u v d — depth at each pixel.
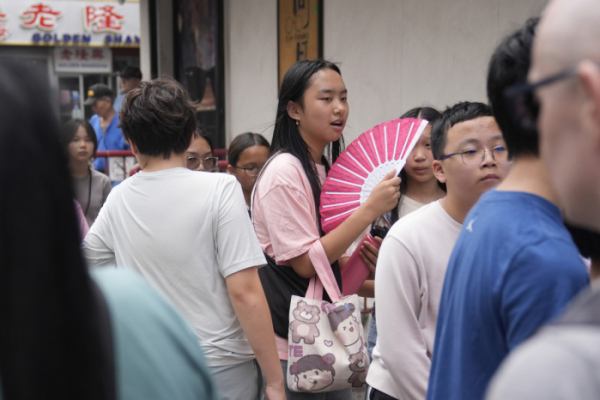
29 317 0.67
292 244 2.16
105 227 1.95
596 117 0.65
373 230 2.36
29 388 0.68
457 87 3.92
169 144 1.87
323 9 5.57
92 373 0.72
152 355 0.84
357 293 2.50
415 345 1.69
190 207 1.83
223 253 1.83
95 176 4.08
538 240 1.01
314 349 2.09
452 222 1.73
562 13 0.71
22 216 0.67
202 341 1.84
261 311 1.85
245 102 7.36
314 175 2.35
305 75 2.35
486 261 1.05
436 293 1.71
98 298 0.78
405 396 1.69
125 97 1.90
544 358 0.58
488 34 3.62
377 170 2.29
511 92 0.75
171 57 9.38
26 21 15.29
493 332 1.05
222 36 7.75
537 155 1.06
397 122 2.33
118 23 15.80
